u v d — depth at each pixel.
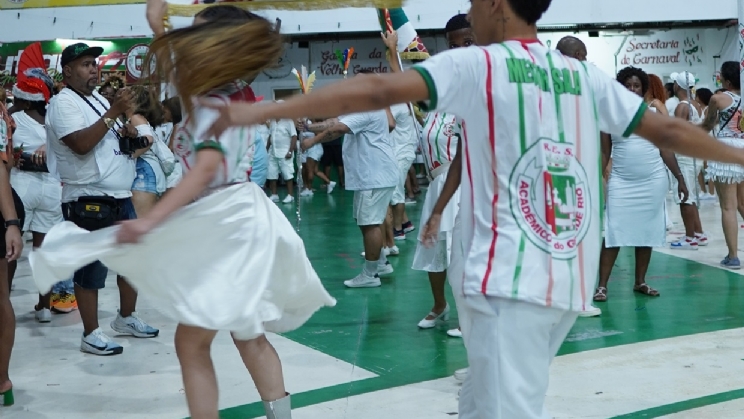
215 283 2.91
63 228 3.03
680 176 7.03
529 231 2.37
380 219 7.42
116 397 4.51
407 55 4.94
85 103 5.19
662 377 4.68
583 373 4.79
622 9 15.17
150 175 6.29
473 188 2.41
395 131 9.96
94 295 5.39
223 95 2.88
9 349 4.35
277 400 3.48
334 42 17.20
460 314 2.55
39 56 6.36
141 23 14.48
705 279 7.69
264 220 3.06
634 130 2.46
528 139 2.35
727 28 16.20
